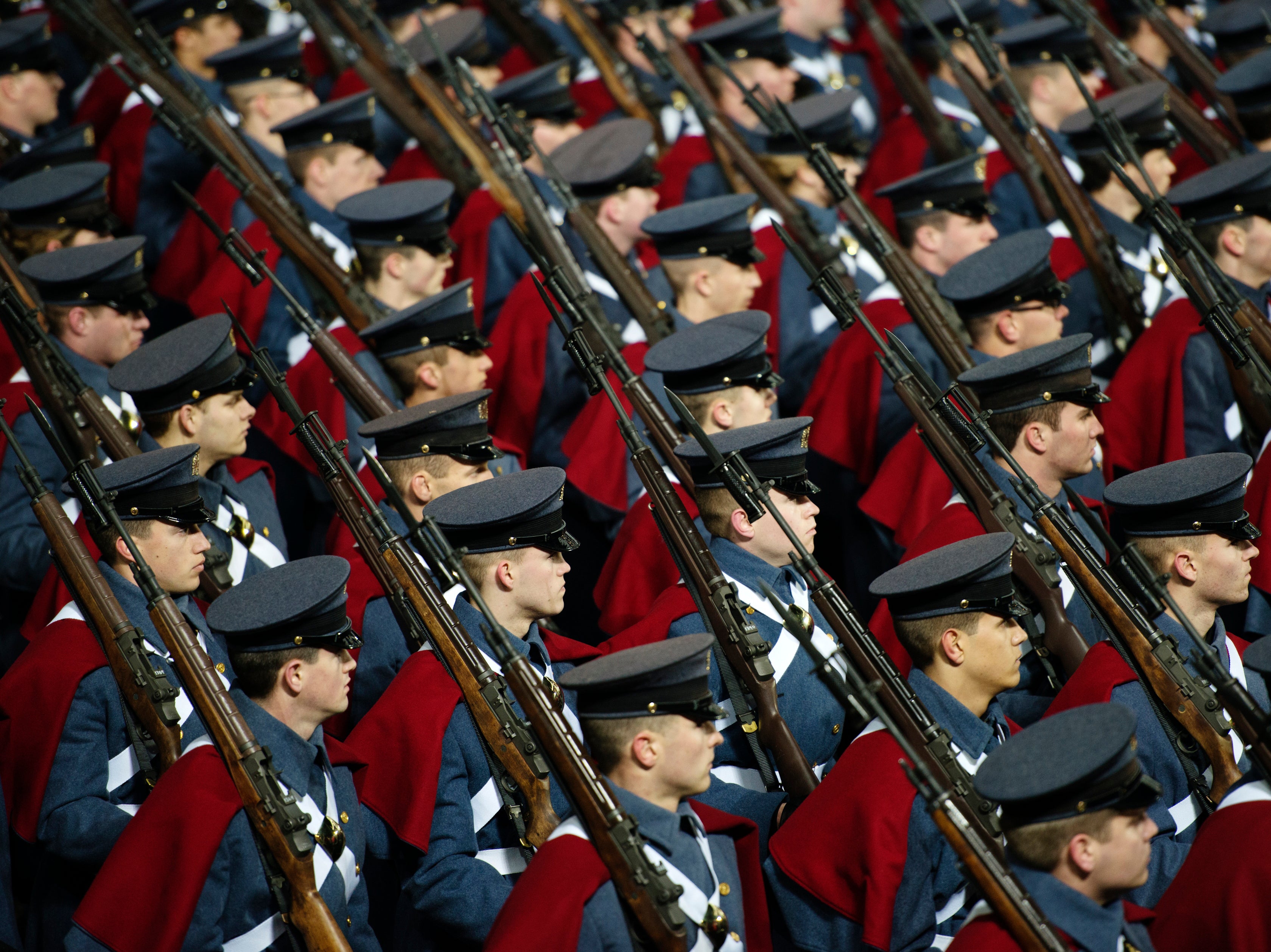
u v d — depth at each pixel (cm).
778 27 4331
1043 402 2506
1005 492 2531
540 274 3438
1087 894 1667
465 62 3956
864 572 3216
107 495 2033
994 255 3030
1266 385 2959
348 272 3309
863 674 2014
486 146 3844
